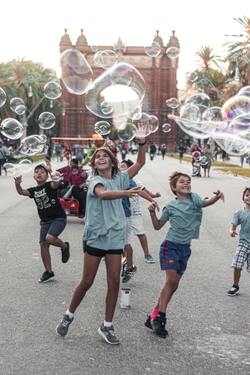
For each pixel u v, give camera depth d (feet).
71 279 22.93
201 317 18.12
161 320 16.30
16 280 22.65
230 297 20.51
